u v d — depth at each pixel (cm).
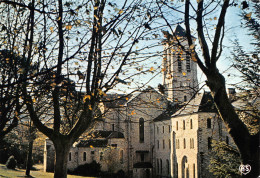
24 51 869
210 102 798
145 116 6662
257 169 641
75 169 6128
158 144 6538
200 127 4747
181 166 5412
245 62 1691
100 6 802
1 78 884
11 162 4894
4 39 965
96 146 6144
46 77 686
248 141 656
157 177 6525
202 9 666
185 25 696
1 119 829
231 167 2316
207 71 695
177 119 5641
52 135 907
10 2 558
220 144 2348
